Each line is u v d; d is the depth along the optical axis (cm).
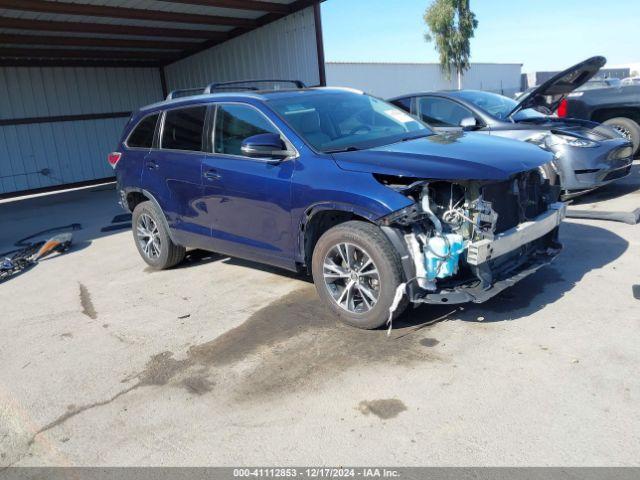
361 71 3875
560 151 661
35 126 1664
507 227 382
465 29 4409
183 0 1145
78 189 1711
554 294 423
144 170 575
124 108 1842
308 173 400
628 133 877
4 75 1591
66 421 318
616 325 364
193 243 543
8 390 361
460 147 402
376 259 361
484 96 754
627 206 666
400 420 285
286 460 263
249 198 449
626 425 264
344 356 357
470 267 360
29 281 626
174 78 1853
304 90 502
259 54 1420
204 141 504
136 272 616
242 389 331
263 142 406
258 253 465
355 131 456
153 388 344
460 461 250
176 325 442
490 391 302
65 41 1425
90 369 379
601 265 477
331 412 298
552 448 253
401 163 364
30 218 1162
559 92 721
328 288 404
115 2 1163
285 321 425
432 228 354
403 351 356
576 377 307
